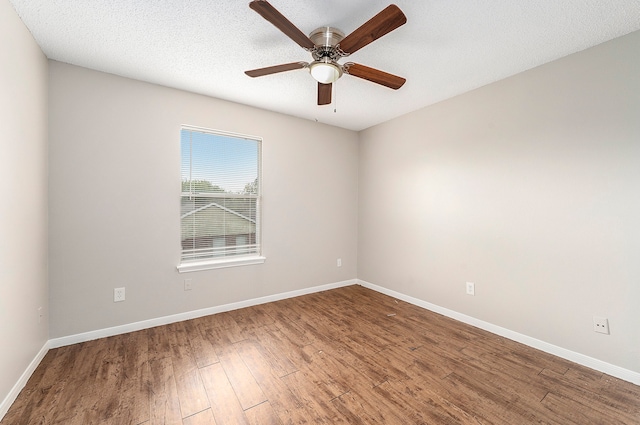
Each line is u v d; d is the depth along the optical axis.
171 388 1.79
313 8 1.67
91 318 2.41
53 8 1.66
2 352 1.54
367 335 2.56
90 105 2.39
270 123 3.41
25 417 1.52
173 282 2.80
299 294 3.70
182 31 1.90
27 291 1.85
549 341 2.25
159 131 2.71
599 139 1.99
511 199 2.48
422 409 1.62
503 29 1.85
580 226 2.08
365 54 2.16
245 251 3.30
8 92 1.60
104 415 1.55
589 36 1.91
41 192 2.09
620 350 1.91
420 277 3.31
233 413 1.58
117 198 2.51
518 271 2.43
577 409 1.61
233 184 3.21
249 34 1.93
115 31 1.89
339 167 4.08
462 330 2.67
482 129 2.70
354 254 4.29
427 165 3.23
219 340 2.44
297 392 1.76
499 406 1.64
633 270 1.85
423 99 3.03
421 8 1.65
